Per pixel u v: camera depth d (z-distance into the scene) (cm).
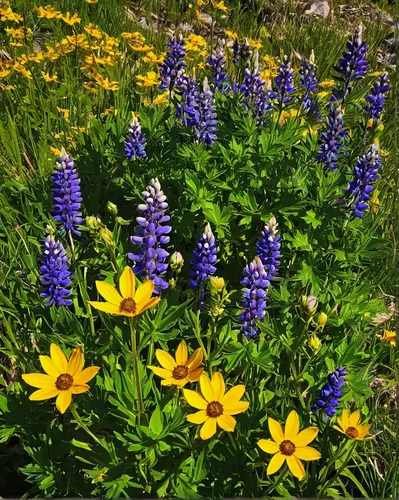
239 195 68
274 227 55
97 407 47
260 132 81
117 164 78
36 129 96
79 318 59
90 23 133
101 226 49
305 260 64
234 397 39
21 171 83
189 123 75
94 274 63
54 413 51
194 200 66
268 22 171
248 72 82
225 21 160
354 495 53
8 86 100
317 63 144
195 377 41
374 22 189
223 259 69
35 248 67
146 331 47
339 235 69
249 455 47
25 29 120
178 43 86
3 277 59
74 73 117
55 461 47
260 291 51
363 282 72
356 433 43
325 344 58
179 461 45
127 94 107
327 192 68
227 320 58
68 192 58
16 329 59
